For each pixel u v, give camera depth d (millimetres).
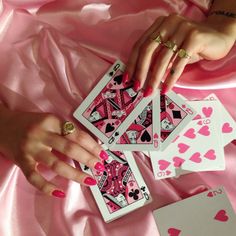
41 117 363
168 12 434
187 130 404
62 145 353
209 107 414
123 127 398
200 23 401
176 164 397
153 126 399
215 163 399
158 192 390
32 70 409
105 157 370
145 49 379
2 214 379
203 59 420
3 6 417
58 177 384
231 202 393
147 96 391
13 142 359
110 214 384
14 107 397
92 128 396
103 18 431
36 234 378
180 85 417
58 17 431
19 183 387
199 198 388
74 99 405
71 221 380
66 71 412
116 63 413
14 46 414
